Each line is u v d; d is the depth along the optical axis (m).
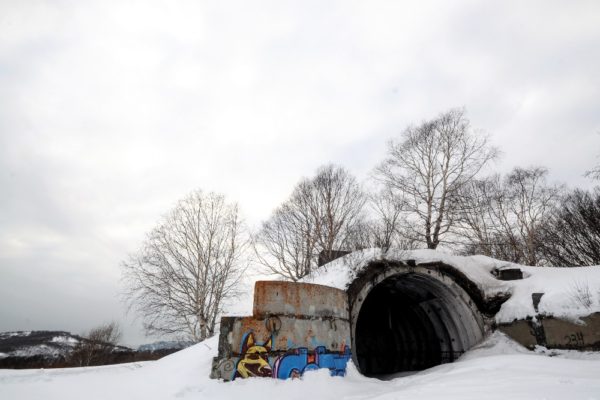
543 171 29.88
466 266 18.33
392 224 21.45
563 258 26.12
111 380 11.04
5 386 9.62
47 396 8.90
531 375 9.66
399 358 23.00
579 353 13.84
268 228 31.89
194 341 24.97
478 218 30.34
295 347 11.42
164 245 25.66
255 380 10.44
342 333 13.19
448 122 28.12
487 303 17.39
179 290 25.12
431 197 26.94
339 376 12.08
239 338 10.89
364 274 15.87
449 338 19.09
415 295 20.05
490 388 8.30
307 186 32.28
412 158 28.44
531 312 15.76
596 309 13.77
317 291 12.55
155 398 9.56
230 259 27.50
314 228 30.75
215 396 9.62
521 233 29.28
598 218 23.38
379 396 9.17
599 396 6.45
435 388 9.14
